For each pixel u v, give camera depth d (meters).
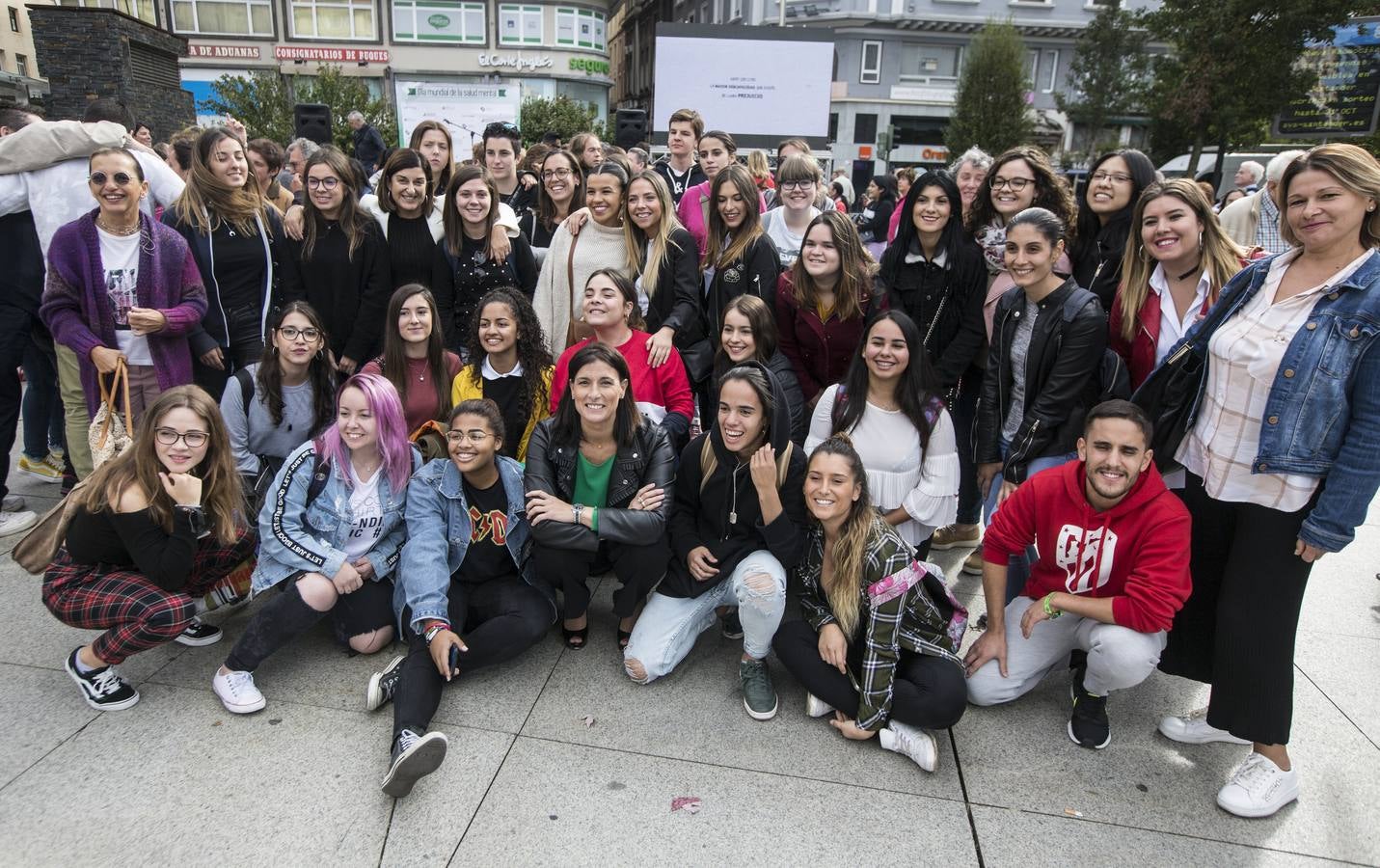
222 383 3.96
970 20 31.27
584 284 4.00
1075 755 2.54
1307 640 3.23
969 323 3.55
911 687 2.53
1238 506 2.34
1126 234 3.28
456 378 3.52
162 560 2.58
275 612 2.64
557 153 4.64
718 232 4.03
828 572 2.68
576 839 2.13
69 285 3.45
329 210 3.83
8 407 3.82
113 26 8.53
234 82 21.42
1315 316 2.13
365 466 2.90
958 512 3.92
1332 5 14.18
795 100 11.42
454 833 2.13
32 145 3.63
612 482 3.01
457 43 32.31
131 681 2.75
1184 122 16.28
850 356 3.60
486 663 2.77
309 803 2.22
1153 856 2.14
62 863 1.99
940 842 2.17
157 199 4.03
